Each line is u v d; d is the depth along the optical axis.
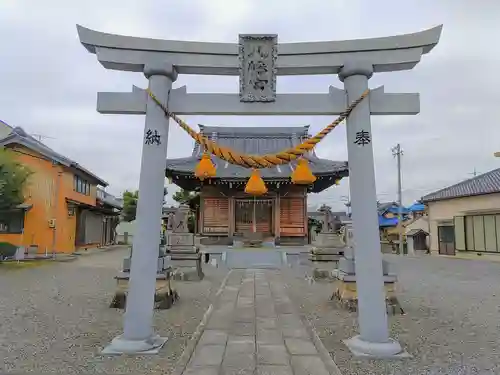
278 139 29.42
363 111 5.83
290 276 14.36
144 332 5.56
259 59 5.93
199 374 4.66
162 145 5.85
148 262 5.64
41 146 23.64
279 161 5.99
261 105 5.94
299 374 4.69
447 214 29.66
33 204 23.22
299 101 5.95
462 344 6.00
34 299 9.59
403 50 5.87
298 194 24.83
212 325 7.12
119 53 5.91
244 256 19.48
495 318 7.83
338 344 5.94
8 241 22.52
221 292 10.80
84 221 29.98
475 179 29.47
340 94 5.98
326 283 12.51
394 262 22.91
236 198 24.91
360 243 5.66
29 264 18.50
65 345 5.79
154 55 5.94
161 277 8.73
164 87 5.90
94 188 32.12
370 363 5.10
